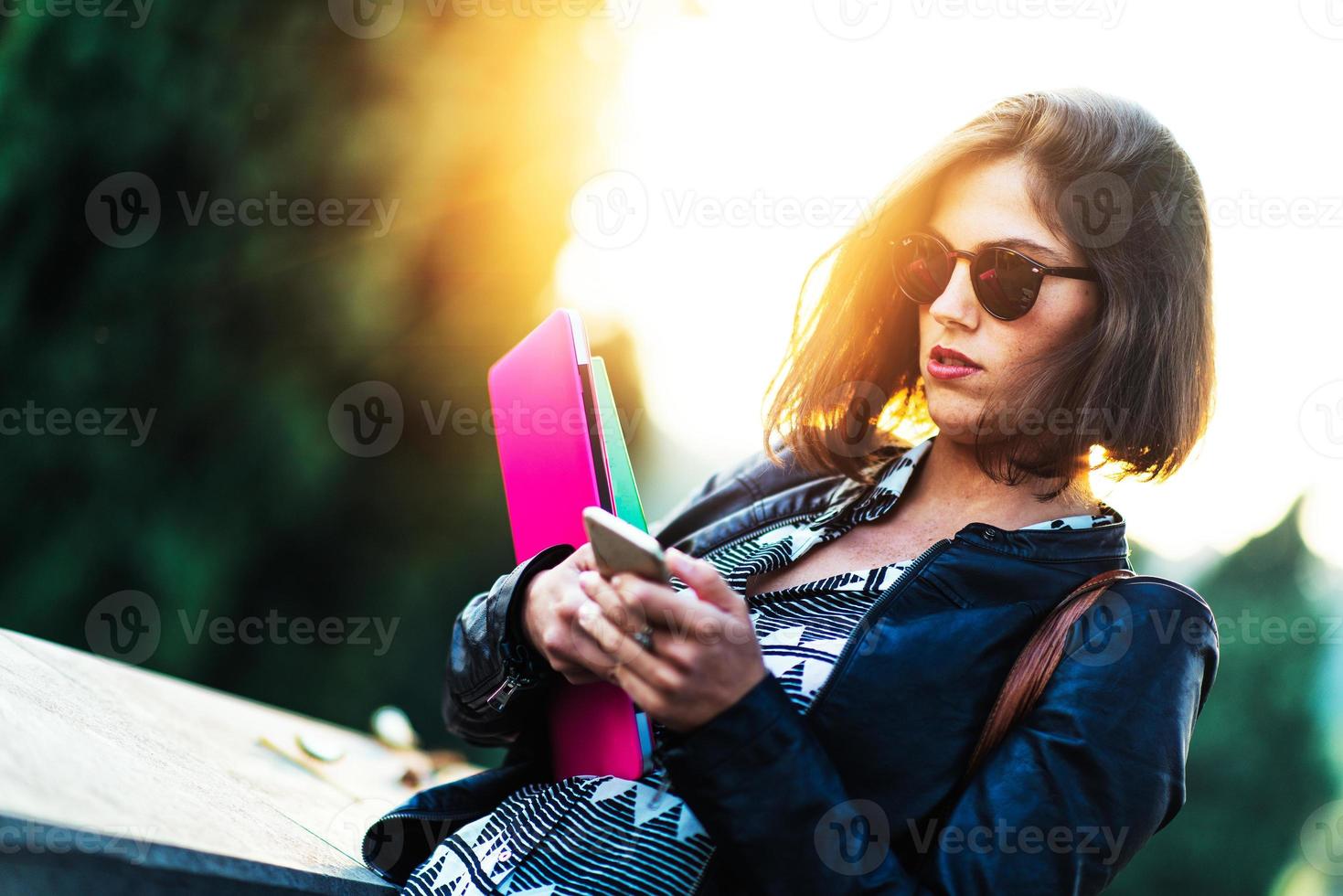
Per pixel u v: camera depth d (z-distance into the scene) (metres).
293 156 6.90
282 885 1.29
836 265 1.84
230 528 7.12
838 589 1.57
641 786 1.45
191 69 6.75
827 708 1.43
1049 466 1.58
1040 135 1.56
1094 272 1.53
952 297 1.57
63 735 1.42
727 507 2.06
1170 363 1.56
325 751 2.66
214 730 2.42
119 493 6.98
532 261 7.30
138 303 6.96
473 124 6.98
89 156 6.78
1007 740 1.40
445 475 7.48
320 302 7.02
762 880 1.26
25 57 6.66
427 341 7.24
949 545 1.56
